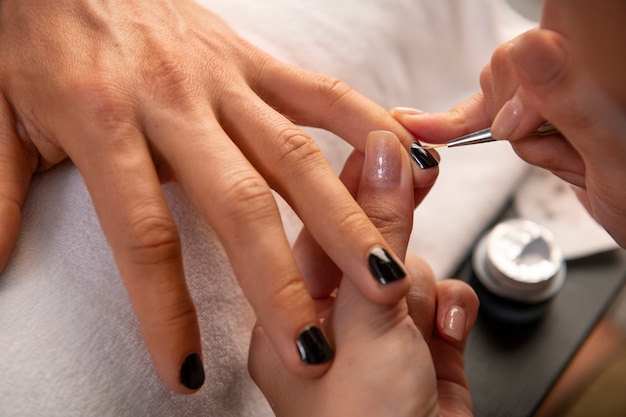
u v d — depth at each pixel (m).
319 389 0.22
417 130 0.27
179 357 0.22
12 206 0.23
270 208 0.22
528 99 0.21
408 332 0.22
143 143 0.24
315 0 0.31
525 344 0.31
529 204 0.35
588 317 0.32
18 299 0.22
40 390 0.21
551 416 0.36
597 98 0.20
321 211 0.23
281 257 0.22
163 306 0.22
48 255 0.23
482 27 0.35
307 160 0.23
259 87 0.27
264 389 0.24
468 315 0.27
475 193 0.34
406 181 0.24
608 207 0.23
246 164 0.23
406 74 0.33
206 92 0.25
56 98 0.24
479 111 0.27
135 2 0.27
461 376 0.27
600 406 0.36
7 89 0.25
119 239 0.22
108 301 0.23
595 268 0.33
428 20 0.33
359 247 0.22
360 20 0.31
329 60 0.30
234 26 0.30
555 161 0.25
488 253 0.32
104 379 0.22
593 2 0.19
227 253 0.22
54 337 0.22
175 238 0.22
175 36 0.26
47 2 0.26
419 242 0.33
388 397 0.21
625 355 0.37
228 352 0.24
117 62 0.25
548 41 0.20
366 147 0.24
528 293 0.32
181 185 0.24
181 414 0.23
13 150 0.24
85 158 0.23
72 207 0.24
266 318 0.21
